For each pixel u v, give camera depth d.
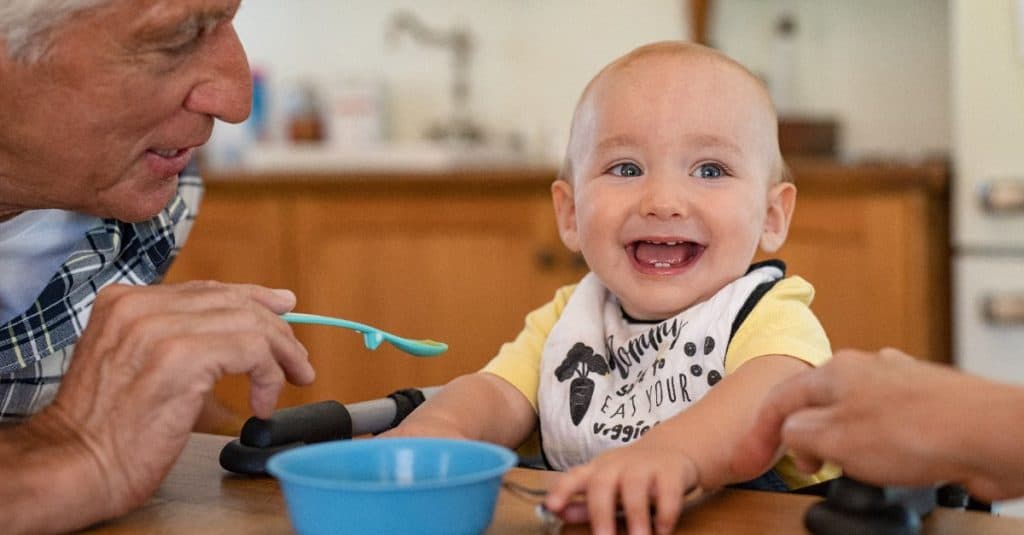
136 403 0.70
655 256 1.02
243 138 3.27
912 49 2.79
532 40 3.19
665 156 1.01
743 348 0.90
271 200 2.67
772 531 0.62
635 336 0.98
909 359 0.64
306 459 0.63
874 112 2.83
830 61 2.86
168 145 0.88
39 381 1.09
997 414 0.57
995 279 2.18
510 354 1.04
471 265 2.54
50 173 0.86
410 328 2.60
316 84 3.38
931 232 2.24
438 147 3.04
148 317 0.73
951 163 2.27
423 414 0.92
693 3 2.93
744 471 0.70
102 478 0.69
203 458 0.85
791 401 0.66
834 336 2.27
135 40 0.80
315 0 3.37
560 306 1.08
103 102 0.82
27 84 0.80
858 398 0.61
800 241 2.28
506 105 3.23
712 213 0.99
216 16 0.83
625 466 0.66
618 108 1.03
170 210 1.14
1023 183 2.15
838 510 0.61
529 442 1.04
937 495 0.74
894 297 2.22
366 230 2.61
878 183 2.21
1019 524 0.63
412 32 3.29
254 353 0.73
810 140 2.75
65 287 1.05
